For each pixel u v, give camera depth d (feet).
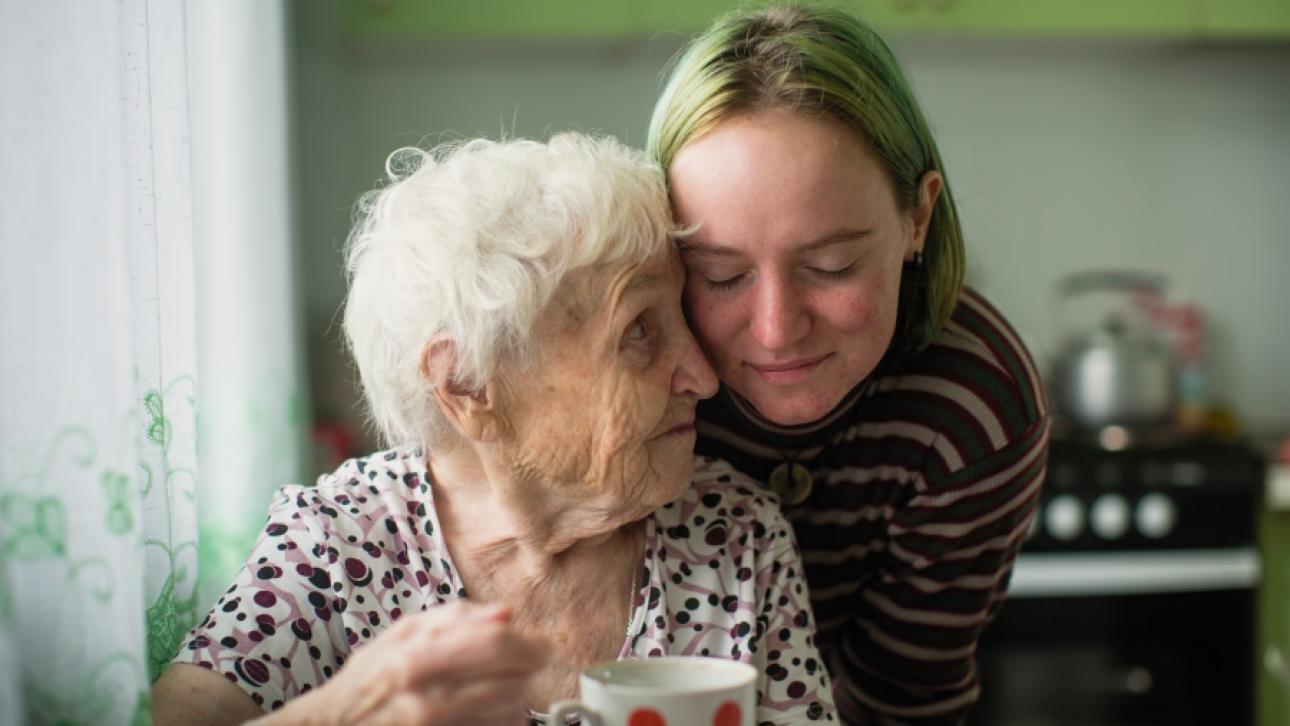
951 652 4.40
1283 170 11.00
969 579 4.25
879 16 9.85
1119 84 10.88
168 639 3.40
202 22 6.72
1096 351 9.74
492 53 10.41
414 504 3.54
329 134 10.32
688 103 3.39
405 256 3.32
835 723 3.58
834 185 3.26
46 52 2.79
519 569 3.49
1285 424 10.96
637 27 9.71
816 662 3.60
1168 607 8.88
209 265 6.75
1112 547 8.87
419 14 9.61
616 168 3.36
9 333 2.74
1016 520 4.19
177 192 3.63
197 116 6.72
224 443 6.73
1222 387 11.01
